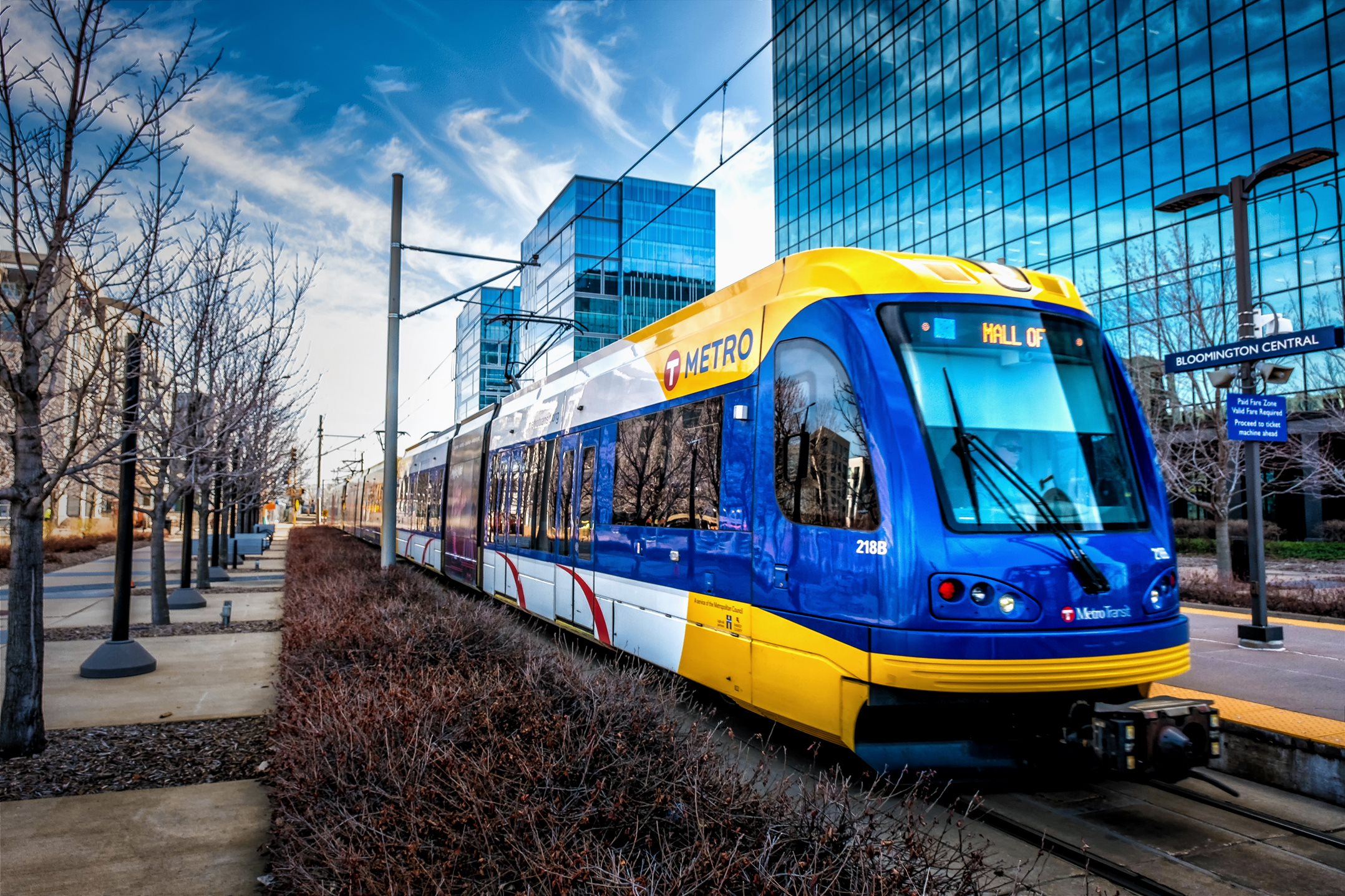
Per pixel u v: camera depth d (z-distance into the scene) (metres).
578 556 9.86
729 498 6.72
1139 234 30.78
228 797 5.17
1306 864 4.51
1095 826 5.05
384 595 10.55
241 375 12.88
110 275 6.64
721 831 3.27
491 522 14.31
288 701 5.69
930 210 39.84
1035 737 5.25
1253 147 27.55
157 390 10.88
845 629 5.32
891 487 5.16
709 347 7.37
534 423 12.37
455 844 3.26
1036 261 34.53
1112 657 5.10
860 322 5.61
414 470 23.59
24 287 6.03
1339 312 24.69
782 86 51.38
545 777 3.70
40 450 6.24
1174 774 4.81
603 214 65.81
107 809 4.93
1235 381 10.51
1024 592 5.02
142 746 6.31
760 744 6.68
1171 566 5.51
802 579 5.76
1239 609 13.70
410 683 5.60
